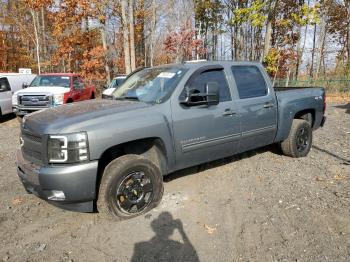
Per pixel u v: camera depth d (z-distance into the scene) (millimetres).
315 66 35188
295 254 3227
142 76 5113
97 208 3928
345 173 5398
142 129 3957
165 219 3996
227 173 5523
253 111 5250
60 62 27438
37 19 30875
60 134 3533
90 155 3594
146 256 3275
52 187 3537
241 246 3400
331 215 3961
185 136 4422
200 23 36094
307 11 19281
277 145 6559
